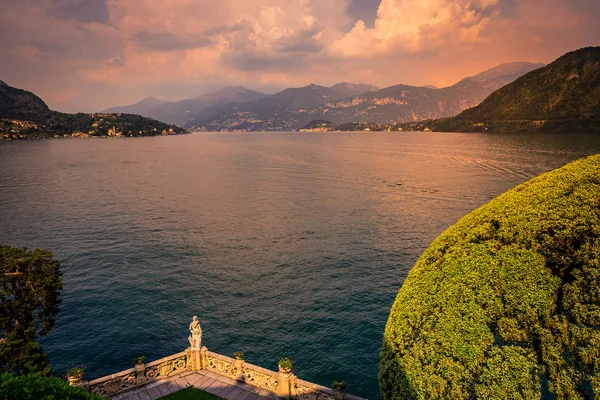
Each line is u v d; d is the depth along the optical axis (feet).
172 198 295.69
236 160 593.83
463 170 410.72
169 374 69.26
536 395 38.96
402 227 206.69
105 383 62.28
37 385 27.35
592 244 37.35
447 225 208.85
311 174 420.77
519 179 336.90
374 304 127.13
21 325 85.25
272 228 210.79
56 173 438.40
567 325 37.83
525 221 41.45
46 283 86.69
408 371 43.55
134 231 206.49
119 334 113.60
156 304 129.18
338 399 58.03
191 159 614.75
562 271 39.60
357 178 382.01
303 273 151.02
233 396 63.21
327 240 188.75
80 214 242.37
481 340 39.65
